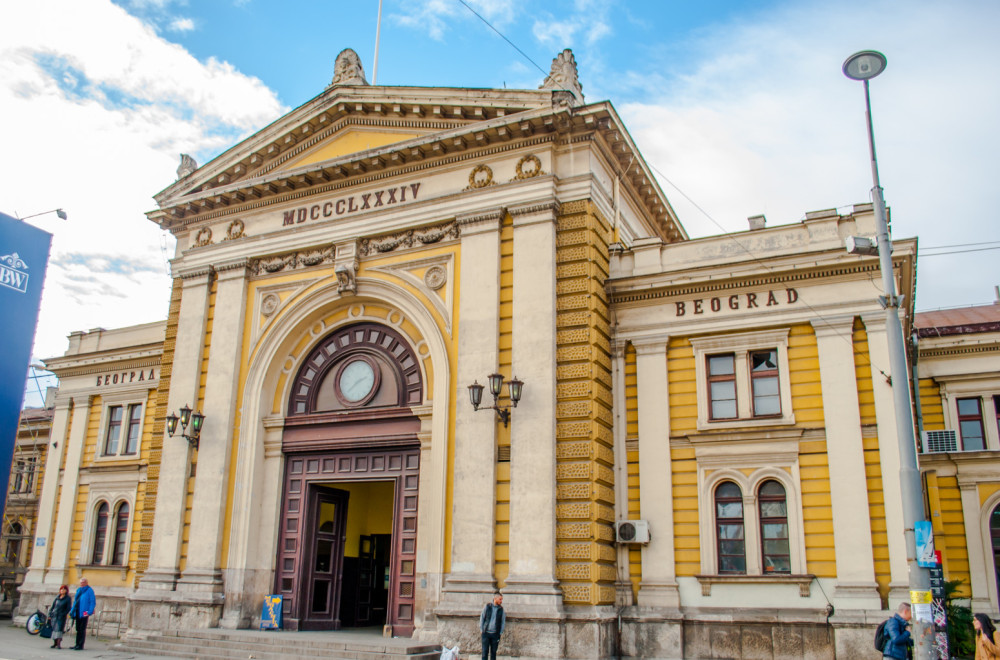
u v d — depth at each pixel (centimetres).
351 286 2145
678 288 1945
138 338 3044
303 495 2144
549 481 1747
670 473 1852
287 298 2255
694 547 1795
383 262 2141
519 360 1859
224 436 2191
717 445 1833
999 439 2397
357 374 2166
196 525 2148
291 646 1775
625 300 1991
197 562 2112
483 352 1897
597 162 2027
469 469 1830
